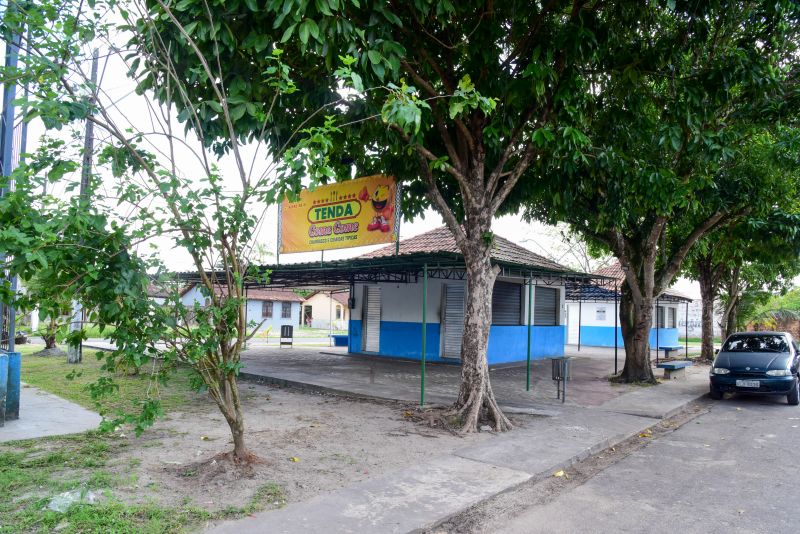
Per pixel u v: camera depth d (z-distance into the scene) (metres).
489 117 8.64
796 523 4.90
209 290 5.15
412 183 11.11
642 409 10.40
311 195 12.85
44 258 3.72
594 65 9.52
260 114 5.53
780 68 10.67
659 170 9.66
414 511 4.84
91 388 4.78
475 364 8.45
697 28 8.65
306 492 5.23
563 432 8.18
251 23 6.25
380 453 6.74
